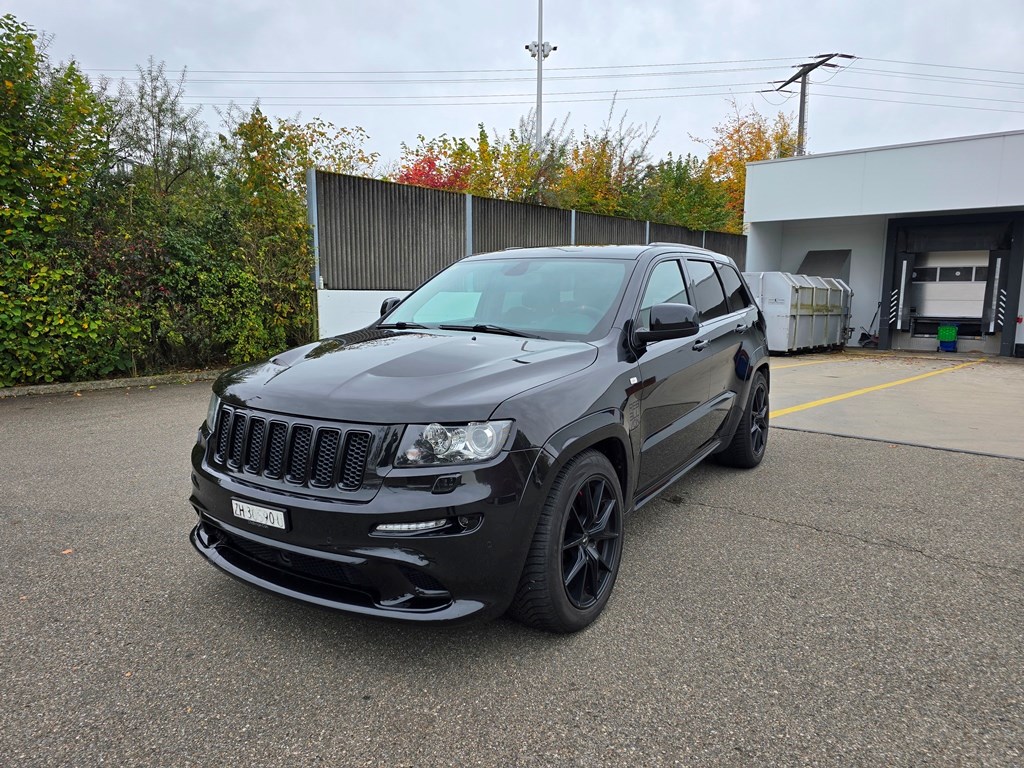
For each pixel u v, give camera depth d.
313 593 2.51
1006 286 16.05
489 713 2.32
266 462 2.57
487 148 18.16
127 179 10.26
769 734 2.21
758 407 5.50
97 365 8.88
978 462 5.70
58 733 2.20
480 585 2.40
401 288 11.88
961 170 15.47
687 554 3.71
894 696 2.42
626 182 20.80
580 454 2.80
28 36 8.31
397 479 2.33
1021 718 2.30
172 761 2.07
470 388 2.54
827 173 17.48
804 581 3.38
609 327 3.38
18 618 2.94
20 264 8.19
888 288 17.81
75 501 4.45
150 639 2.78
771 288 15.40
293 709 2.33
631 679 2.52
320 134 13.53
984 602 3.16
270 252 10.39
